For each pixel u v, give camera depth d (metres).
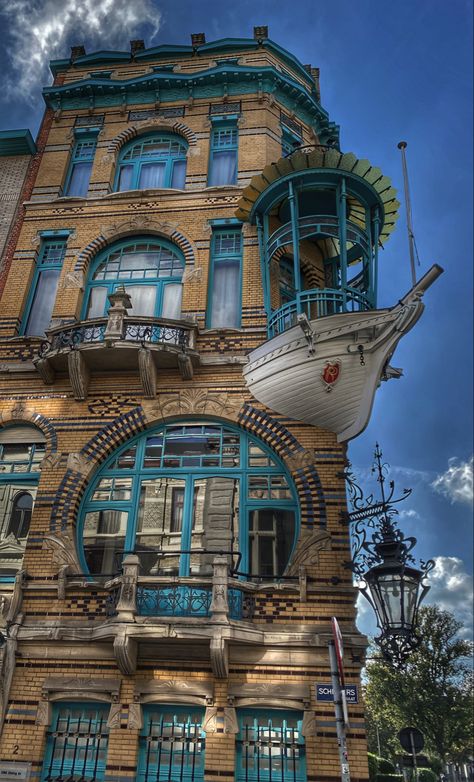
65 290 13.91
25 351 13.17
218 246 14.34
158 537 11.02
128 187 15.96
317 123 17.55
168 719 9.45
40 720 9.40
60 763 9.25
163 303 13.84
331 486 10.85
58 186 15.73
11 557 11.20
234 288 13.77
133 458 11.84
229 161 15.81
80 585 10.30
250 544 10.80
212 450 11.74
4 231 15.26
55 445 11.85
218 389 12.10
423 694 33.81
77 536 11.09
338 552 10.27
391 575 8.00
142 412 12.00
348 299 12.02
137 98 17.05
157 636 9.13
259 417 11.70
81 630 9.84
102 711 9.62
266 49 17.61
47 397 12.41
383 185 12.98
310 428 11.50
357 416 11.06
